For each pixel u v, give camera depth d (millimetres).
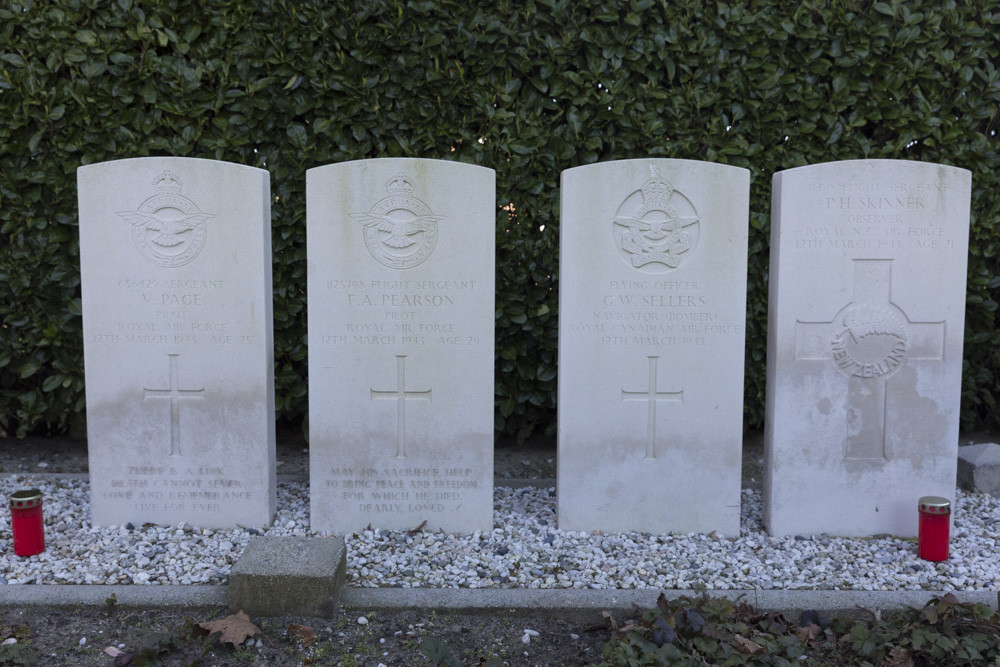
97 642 1867
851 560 2180
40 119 2684
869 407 2266
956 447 2273
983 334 2877
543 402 2906
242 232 2236
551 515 2428
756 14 2736
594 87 2746
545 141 2746
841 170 2203
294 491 2564
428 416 2277
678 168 2205
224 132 2732
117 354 2273
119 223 2238
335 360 2258
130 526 2312
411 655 1846
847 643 1843
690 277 2232
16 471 2762
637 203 2219
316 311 2244
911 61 2775
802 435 2273
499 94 2736
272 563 1965
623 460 2285
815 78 2785
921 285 2230
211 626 1864
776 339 2248
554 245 2785
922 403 2262
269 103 2719
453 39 2715
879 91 2779
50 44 2682
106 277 2254
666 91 2752
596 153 2779
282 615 1939
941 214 2213
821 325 2246
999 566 2148
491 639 1899
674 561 2162
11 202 2717
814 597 1999
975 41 2775
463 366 2262
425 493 2299
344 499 2295
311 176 2209
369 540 2252
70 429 3076
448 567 2121
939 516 2158
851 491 2291
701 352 2252
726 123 2770
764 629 1891
